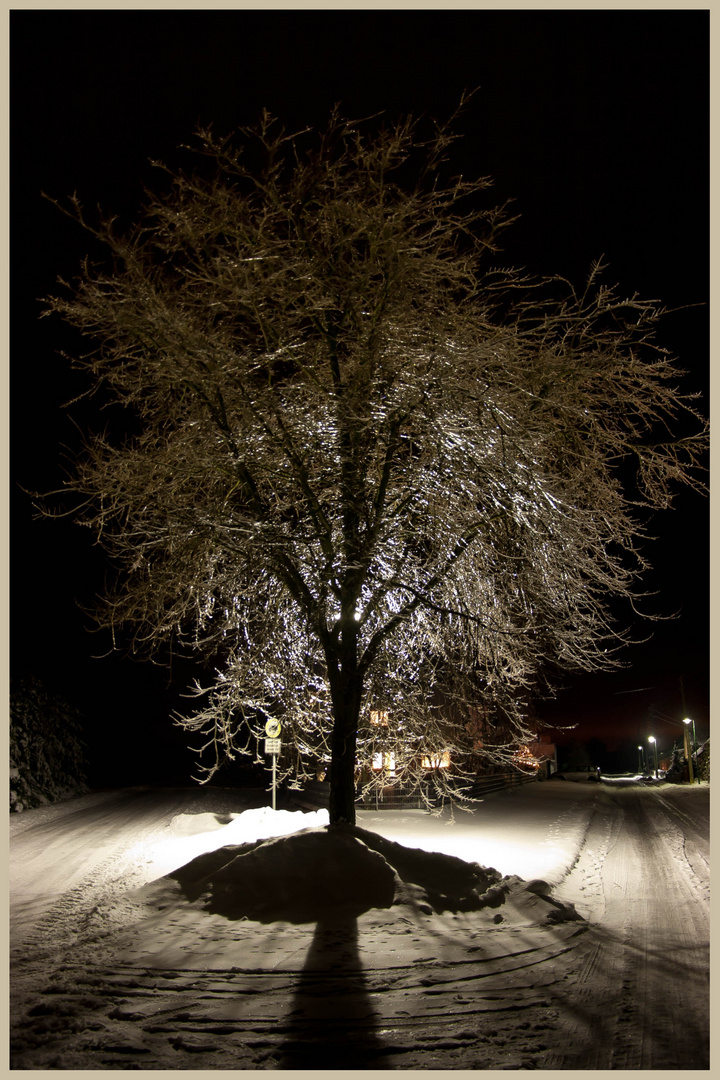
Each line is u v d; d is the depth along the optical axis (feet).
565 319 33.53
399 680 34.91
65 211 28.63
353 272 31.50
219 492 34.53
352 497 31.35
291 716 38.24
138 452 31.30
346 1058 17.13
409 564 32.65
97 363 30.32
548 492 30.68
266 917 27.25
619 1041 17.93
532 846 44.70
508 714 37.91
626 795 96.53
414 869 31.01
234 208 31.12
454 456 29.71
